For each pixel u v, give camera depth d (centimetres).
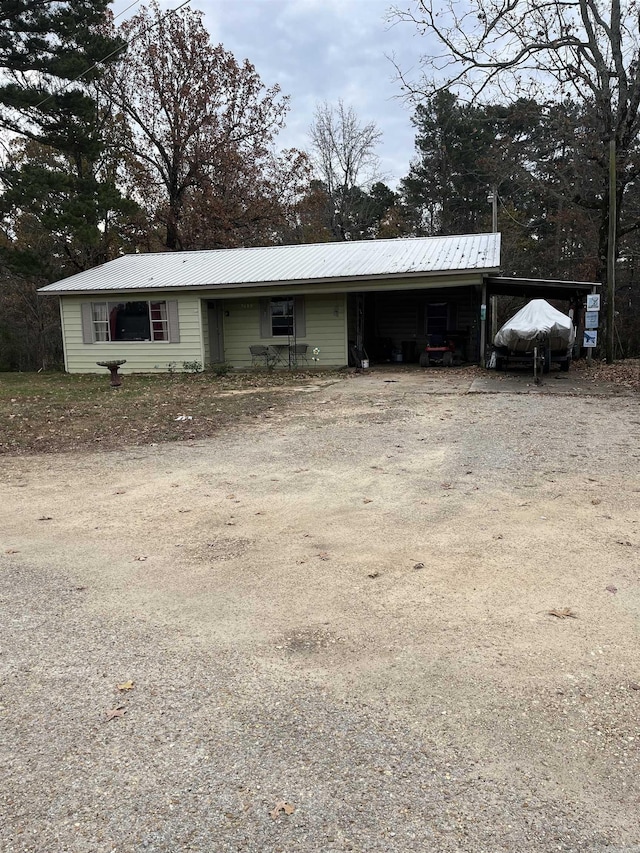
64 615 356
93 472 677
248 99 2872
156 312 1755
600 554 420
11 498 587
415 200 3959
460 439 786
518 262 3225
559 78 1856
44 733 252
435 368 1705
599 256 2114
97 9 2025
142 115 2734
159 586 391
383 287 1576
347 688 279
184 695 277
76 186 2041
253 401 1166
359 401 1134
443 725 252
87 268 2641
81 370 1858
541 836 197
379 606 356
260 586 387
